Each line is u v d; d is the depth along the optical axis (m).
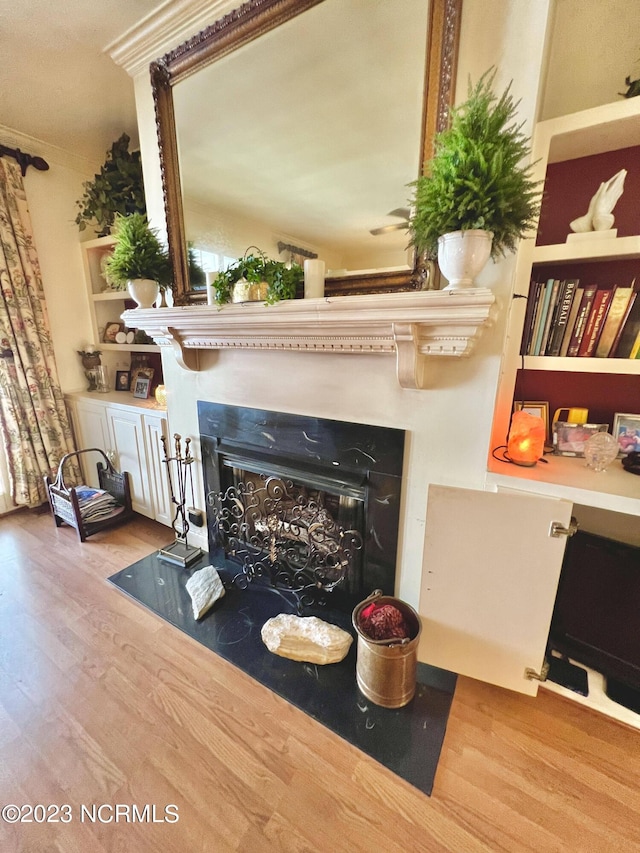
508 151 0.94
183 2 1.46
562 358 1.25
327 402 1.55
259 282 1.41
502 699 1.41
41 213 2.65
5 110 2.15
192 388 2.03
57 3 1.44
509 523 1.23
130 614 1.80
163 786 1.13
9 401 2.56
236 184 1.54
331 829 1.03
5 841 1.02
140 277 1.76
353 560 1.66
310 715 1.32
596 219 1.15
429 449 1.37
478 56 1.08
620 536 1.45
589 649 1.34
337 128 1.29
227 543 2.13
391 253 1.27
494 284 1.17
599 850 0.99
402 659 1.28
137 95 1.79
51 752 1.22
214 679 1.47
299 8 1.25
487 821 1.05
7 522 2.68
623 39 1.18
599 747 1.24
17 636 1.66
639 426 1.34
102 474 2.79
